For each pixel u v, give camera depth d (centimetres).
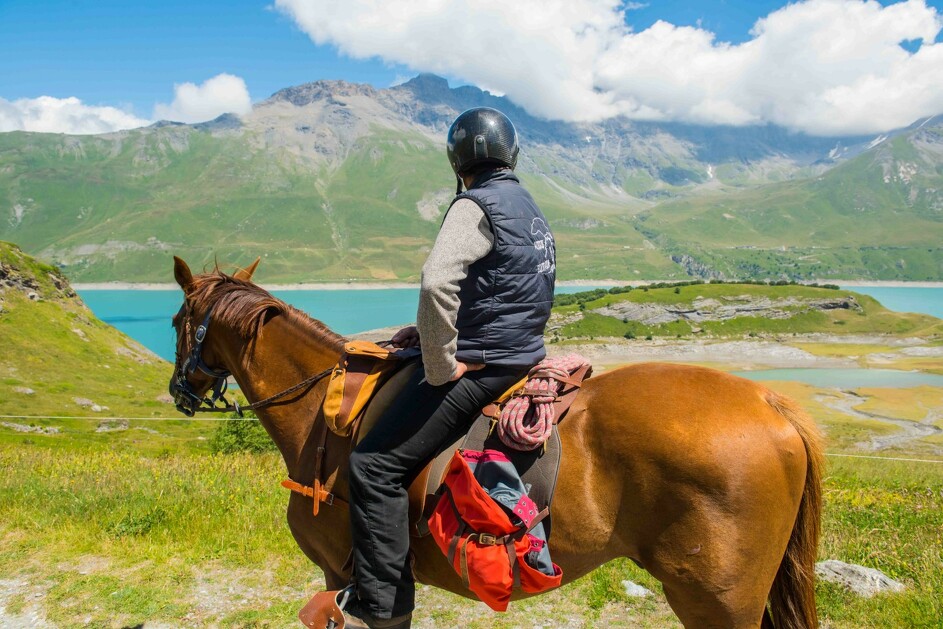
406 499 278
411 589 283
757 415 262
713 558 249
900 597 456
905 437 6194
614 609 477
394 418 273
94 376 7544
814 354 13612
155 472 889
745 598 253
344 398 301
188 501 693
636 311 15650
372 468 273
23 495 744
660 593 496
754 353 13900
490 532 255
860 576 489
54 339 7988
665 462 253
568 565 274
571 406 277
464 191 284
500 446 269
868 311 16525
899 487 1012
